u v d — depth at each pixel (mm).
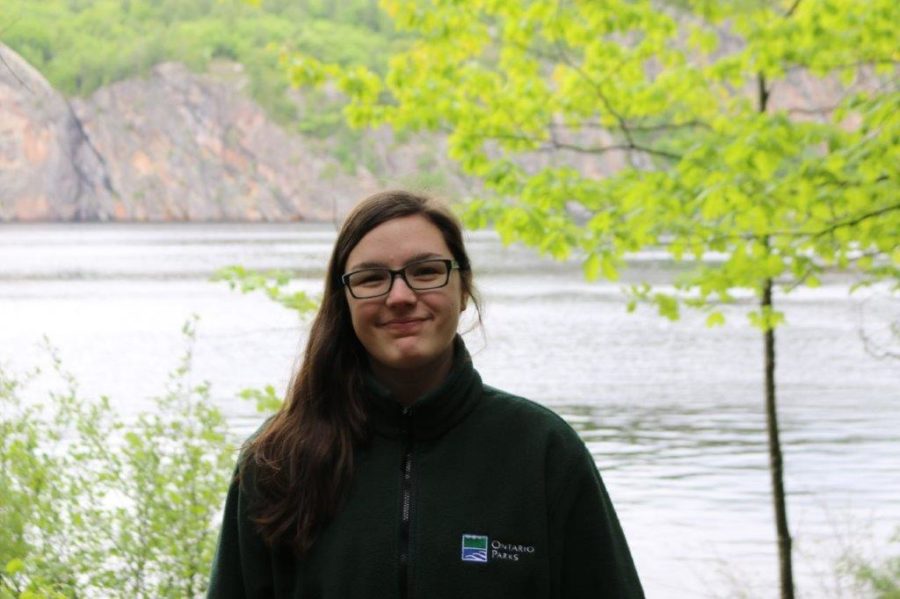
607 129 6910
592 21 6727
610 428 16719
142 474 4922
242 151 157000
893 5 6023
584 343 30328
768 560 9000
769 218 5891
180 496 4836
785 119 5766
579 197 6559
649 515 10852
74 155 152000
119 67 152250
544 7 6688
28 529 4680
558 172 6562
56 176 150375
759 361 25750
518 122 6887
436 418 2293
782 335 31047
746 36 6496
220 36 158875
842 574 7840
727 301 6656
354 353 2414
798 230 6086
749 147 5711
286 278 6273
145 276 63125
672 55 6848
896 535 8156
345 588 2227
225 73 158125
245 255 81500
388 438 2316
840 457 13992
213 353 28141
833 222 5953
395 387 2393
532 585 2229
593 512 2312
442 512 2246
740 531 10094
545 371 24562
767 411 7043
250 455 2365
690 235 6309
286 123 156625
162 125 156125
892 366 23281
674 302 6656
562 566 2301
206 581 4777
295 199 155625
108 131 153875
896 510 10711
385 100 6984
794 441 15281
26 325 36812
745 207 5871
